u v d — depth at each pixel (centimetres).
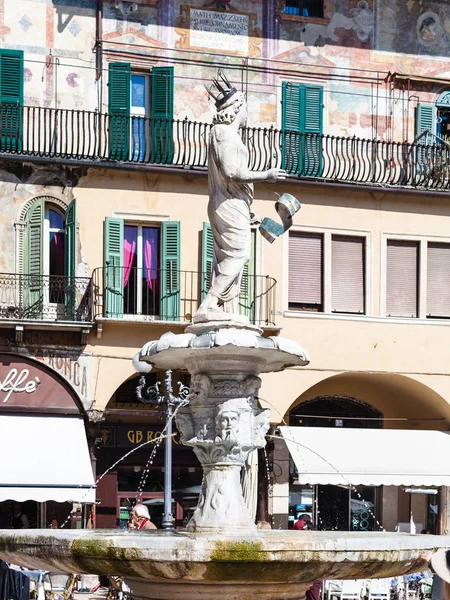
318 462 3775
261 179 1759
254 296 3884
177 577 1457
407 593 3139
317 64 4134
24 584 2369
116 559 1459
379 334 4003
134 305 3828
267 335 3900
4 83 3797
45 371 3688
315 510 4047
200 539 1440
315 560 1454
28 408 3659
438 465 3853
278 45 4103
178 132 3866
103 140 3878
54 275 3728
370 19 4194
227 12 4056
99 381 3716
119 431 3844
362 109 4162
